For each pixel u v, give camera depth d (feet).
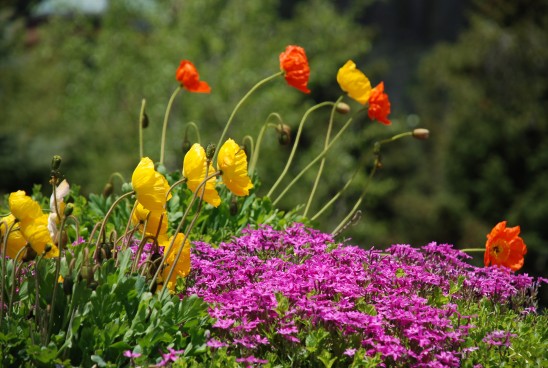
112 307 8.85
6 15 66.85
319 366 8.75
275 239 11.27
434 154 74.54
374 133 55.36
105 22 53.31
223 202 13.57
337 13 57.52
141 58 52.95
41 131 61.36
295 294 9.08
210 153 9.11
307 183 52.60
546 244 56.70
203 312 9.01
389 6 92.48
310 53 54.60
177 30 50.03
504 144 60.75
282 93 48.16
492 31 62.80
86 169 56.24
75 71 55.83
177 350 8.82
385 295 9.82
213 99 48.37
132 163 51.85
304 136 60.85
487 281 10.59
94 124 54.24
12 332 8.73
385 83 90.43
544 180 58.44
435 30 94.12
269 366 8.39
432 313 9.07
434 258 11.19
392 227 65.16
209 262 10.37
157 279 9.60
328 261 10.30
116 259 9.77
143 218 9.66
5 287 9.48
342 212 54.60
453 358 8.46
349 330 8.84
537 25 62.44
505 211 60.34
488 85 62.80
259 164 48.62
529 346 9.33
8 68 63.82
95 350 8.63
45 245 8.73
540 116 60.23
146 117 14.66
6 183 58.80
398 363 8.71
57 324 9.09
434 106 79.15
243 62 48.70
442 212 62.85
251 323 8.63
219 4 51.88
